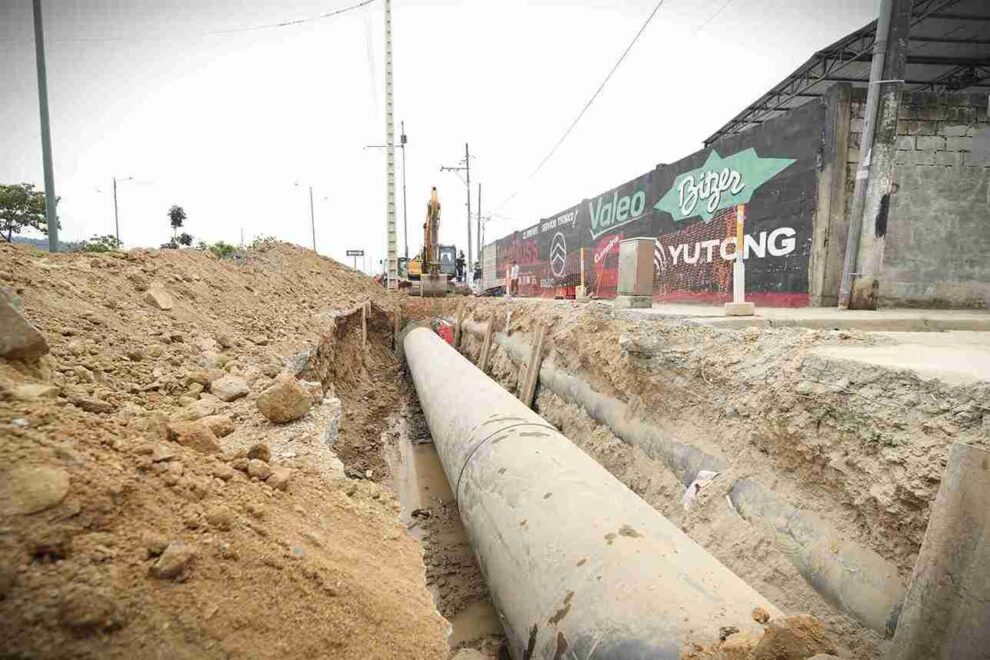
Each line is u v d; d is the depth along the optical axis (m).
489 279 35.56
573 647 2.39
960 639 1.83
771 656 1.78
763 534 3.41
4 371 2.24
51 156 10.04
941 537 1.94
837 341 3.74
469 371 7.62
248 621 1.54
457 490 4.65
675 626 2.13
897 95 6.86
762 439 3.69
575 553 2.78
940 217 8.12
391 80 19.80
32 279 4.02
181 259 7.05
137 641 1.28
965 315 6.41
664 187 12.10
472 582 4.73
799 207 8.33
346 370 9.77
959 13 11.80
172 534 1.64
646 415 5.27
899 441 2.61
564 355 7.48
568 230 18.64
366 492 3.15
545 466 3.72
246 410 3.83
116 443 1.88
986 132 8.00
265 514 2.08
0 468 1.40
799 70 15.96
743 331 4.36
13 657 1.12
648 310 6.68
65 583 1.26
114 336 4.08
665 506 4.46
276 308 8.00
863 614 2.67
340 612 1.80
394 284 20.50
